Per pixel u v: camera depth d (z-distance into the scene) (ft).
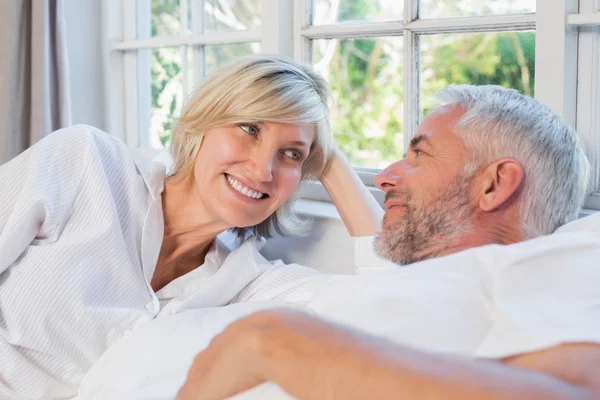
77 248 4.13
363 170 5.96
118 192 4.43
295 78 4.36
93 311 4.09
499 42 4.98
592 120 4.57
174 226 4.61
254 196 4.40
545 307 2.14
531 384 1.60
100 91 7.98
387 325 2.45
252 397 2.35
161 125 7.79
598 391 1.60
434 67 5.38
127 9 7.88
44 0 6.75
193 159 4.46
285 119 4.23
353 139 6.03
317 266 5.34
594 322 1.98
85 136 4.39
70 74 7.68
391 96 5.70
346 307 2.72
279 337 1.98
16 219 4.07
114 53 7.94
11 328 4.03
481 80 5.11
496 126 3.11
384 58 5.71
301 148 4.43
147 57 7.86
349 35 5.88
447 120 3.24
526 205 3.10
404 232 3.31
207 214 4.51
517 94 3.29
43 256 4.10
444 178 3.19
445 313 2.37
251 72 4.24
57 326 4.04
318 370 1.84
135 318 4.19
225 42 6.93
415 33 5.44
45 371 4.11
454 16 5.23
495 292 2.35
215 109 4.27
